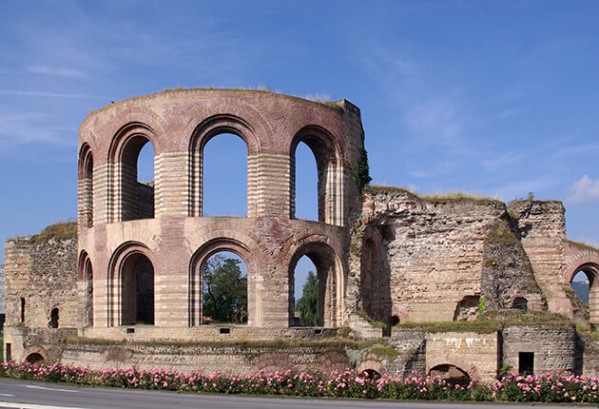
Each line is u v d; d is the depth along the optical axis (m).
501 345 46.31
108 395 38.22
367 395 39.62
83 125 57.66
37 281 67.00
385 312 58.72
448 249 57.81
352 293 54.31
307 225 52.22
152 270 67.00
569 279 60.53
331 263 54.09
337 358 49.84
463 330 46.66
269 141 51.69
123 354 50.44
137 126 52.94
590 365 47.56
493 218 57.12
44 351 62.16
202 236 50.06
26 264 68.12
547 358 45.66
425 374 47.34
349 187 56.44
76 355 54.19
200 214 50.97
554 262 60.59
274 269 50.62
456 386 39.44
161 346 49.22
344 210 55.41
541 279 60.62
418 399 39.00
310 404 35.19
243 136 52.00
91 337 53.81
